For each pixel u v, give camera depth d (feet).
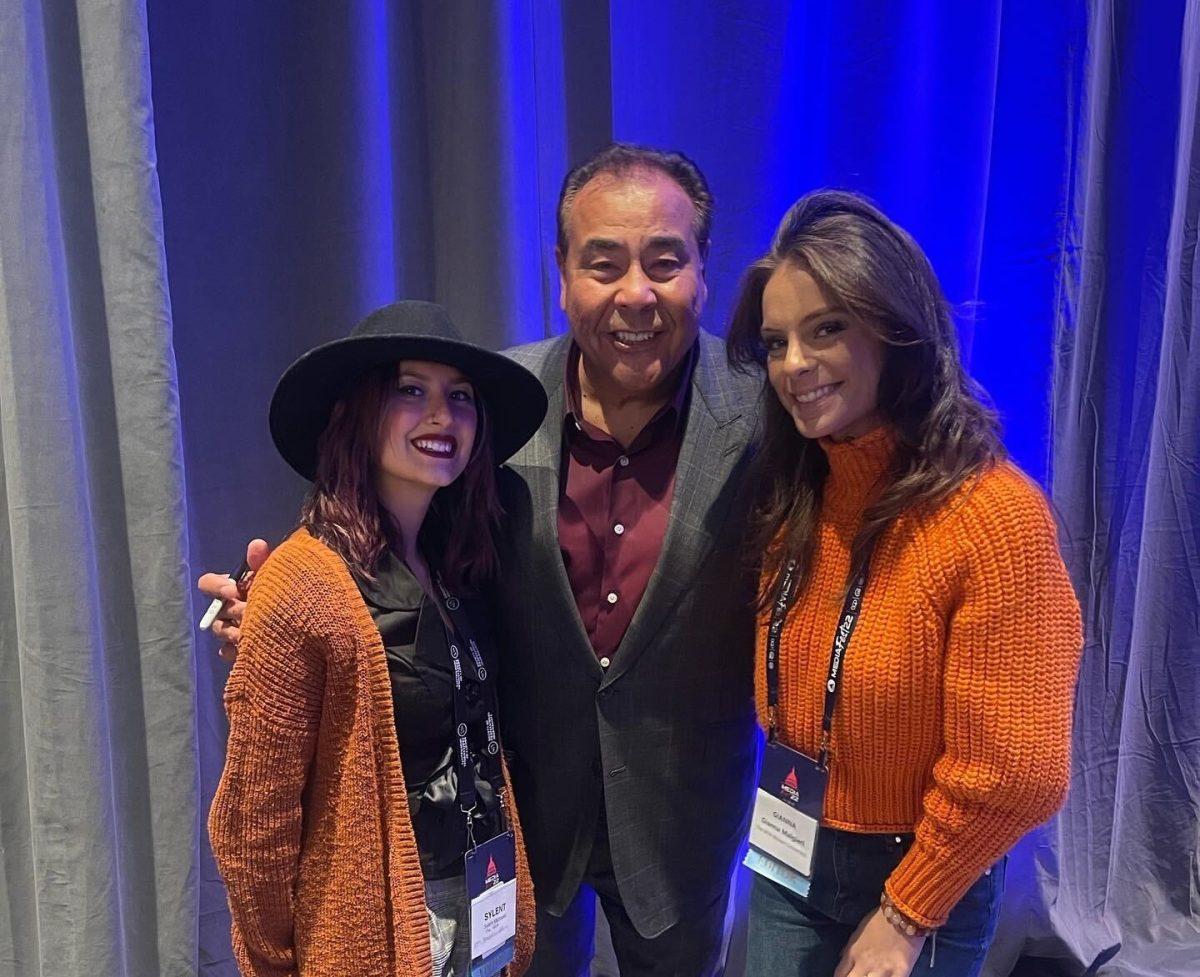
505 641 4.08
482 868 3.52
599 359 3.84
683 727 4.08
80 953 4.83
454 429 3.32
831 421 3.16
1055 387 5.62
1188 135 5.87
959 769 3.06
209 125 4.93
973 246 5.43
